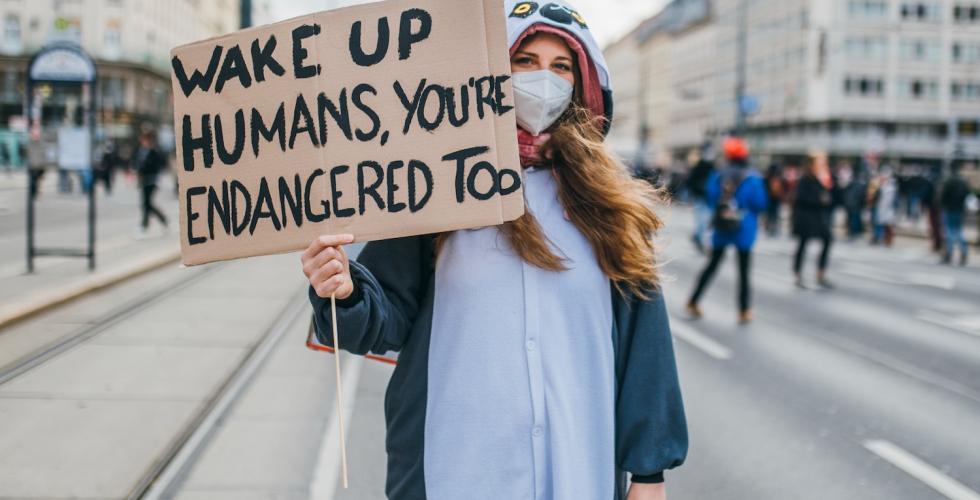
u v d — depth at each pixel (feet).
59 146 30.81
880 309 31.14
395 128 5.40
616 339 5.36
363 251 5.53
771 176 71.15
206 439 13.88
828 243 36.76
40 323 22.25
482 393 4.96
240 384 17.22
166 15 213.46
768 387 18.93
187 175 5.70
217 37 5.65
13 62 174.19
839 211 111.34
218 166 5.65
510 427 4.92
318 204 5.44
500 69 5.29
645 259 5.33
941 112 201.67
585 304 5.14
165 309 25.17
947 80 201.46
